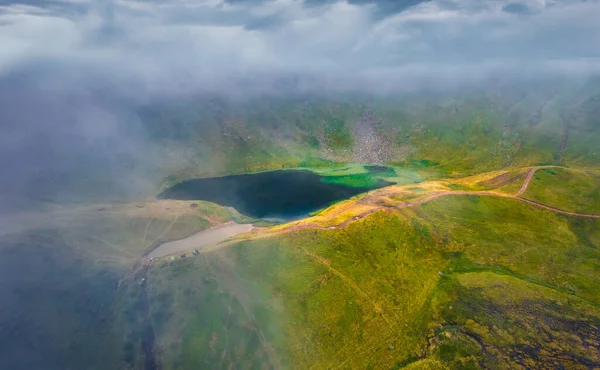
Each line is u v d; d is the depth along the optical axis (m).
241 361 126.56
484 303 144.25
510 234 188.88
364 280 156.75
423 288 154.00
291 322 138.88
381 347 129.88
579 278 161.62
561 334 129.25
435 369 118.38
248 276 157.62
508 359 119.38
